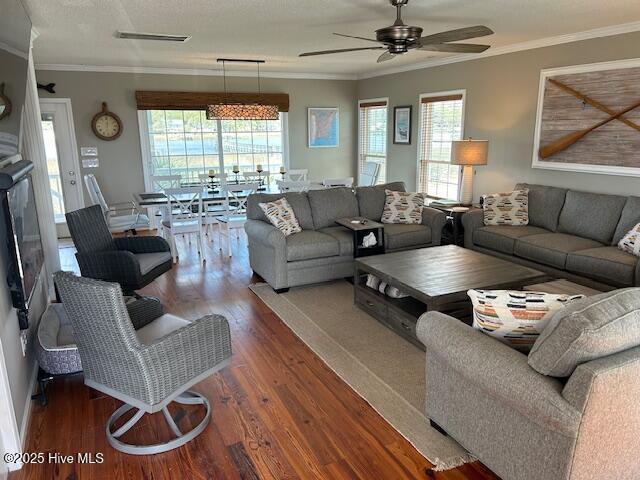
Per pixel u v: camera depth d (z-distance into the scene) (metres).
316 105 8.32
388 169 7.96
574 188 4.99
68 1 3.32
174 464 2.26
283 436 2.45
